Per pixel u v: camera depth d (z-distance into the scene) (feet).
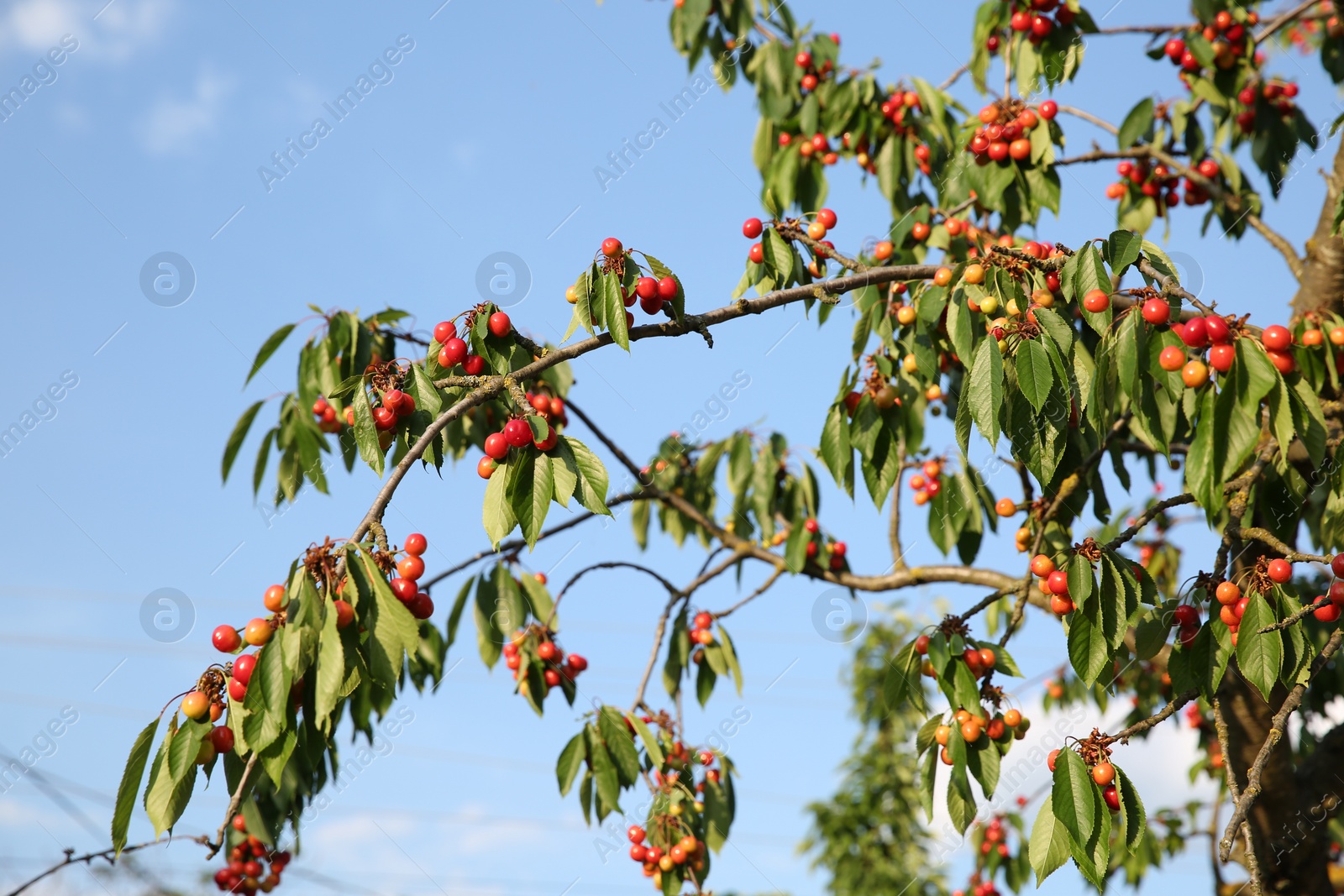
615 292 10.05
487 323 10.47
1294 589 10.05
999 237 16.55
